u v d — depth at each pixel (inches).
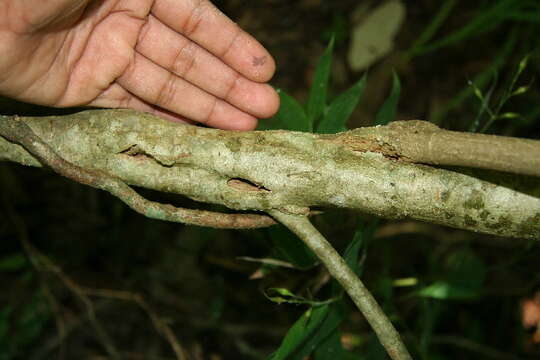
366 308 13.4
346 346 21.4
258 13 25.6
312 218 18.4
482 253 23.0
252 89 15.9
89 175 14.2
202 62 15.6
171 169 14.3
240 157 14.0
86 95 15.5
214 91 15.9
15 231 23.2
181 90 15.9
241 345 22.7
